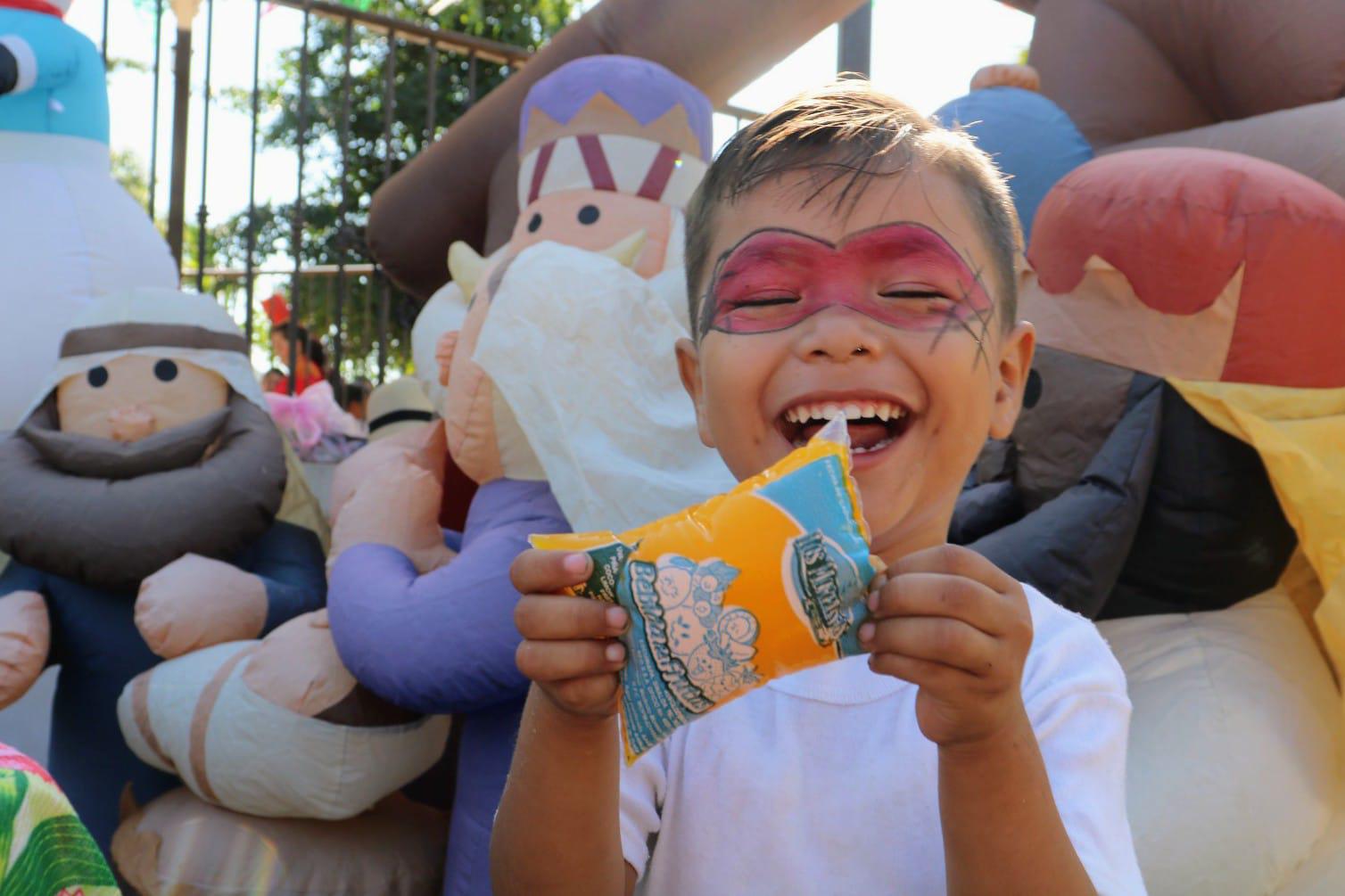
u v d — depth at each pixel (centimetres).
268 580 283
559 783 114
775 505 103
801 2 359
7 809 104
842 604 101
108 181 379
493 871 119
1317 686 232
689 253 143
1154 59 371
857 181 127
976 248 129
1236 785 208
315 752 239
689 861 125
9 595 281
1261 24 340
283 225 819
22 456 283
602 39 388
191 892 240
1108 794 120
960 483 128
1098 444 234
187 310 304
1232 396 223
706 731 129
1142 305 229
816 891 120
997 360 130
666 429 234
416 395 378
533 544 107
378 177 815
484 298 258
